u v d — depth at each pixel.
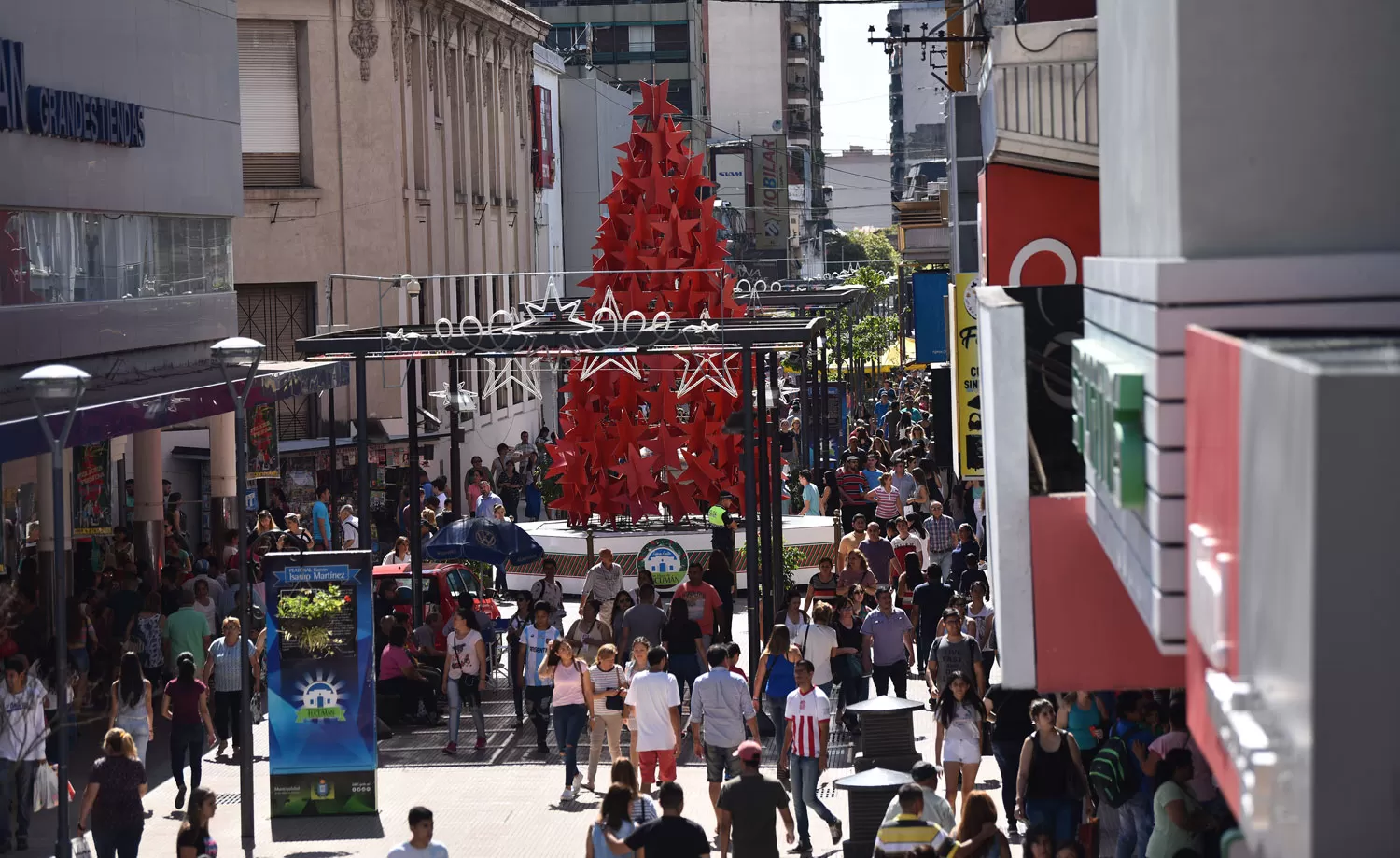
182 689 35.62
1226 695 10.73
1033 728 31.28
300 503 77.94
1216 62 12.95
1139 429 13.53
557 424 141.25
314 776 35.94
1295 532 8.84
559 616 47.12
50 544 49.75
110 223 52.94
